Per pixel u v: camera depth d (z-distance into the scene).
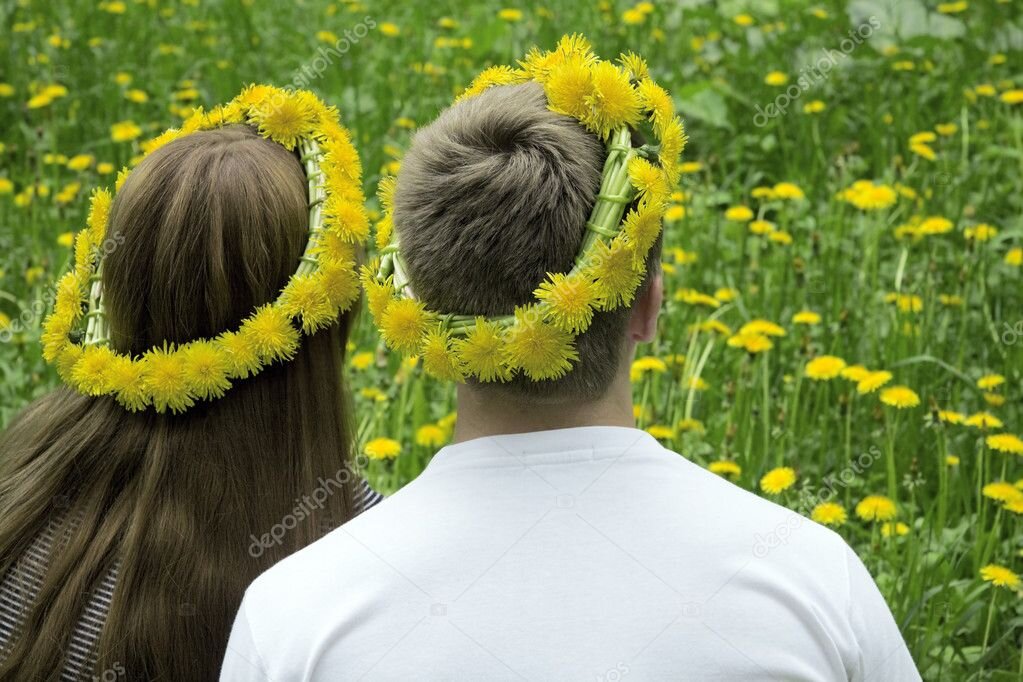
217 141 1.80
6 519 1.77
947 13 5.80
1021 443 2.88
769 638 1.20
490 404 1.29
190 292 1.73
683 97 5.16
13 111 5.27
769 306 3.89
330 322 1.80
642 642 1.19
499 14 5.74
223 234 1.73
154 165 1.76
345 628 1.20
